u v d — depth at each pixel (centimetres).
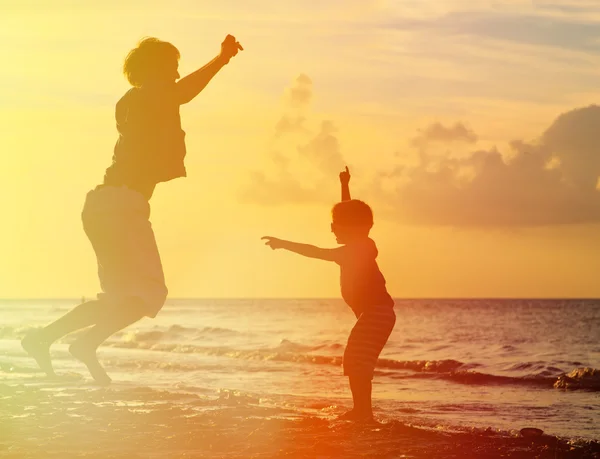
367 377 496
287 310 7875
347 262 516
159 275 580
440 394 981
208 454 353
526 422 717
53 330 626
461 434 423
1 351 1299
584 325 3834
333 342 2252
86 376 808
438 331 3434
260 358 1466
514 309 8031
